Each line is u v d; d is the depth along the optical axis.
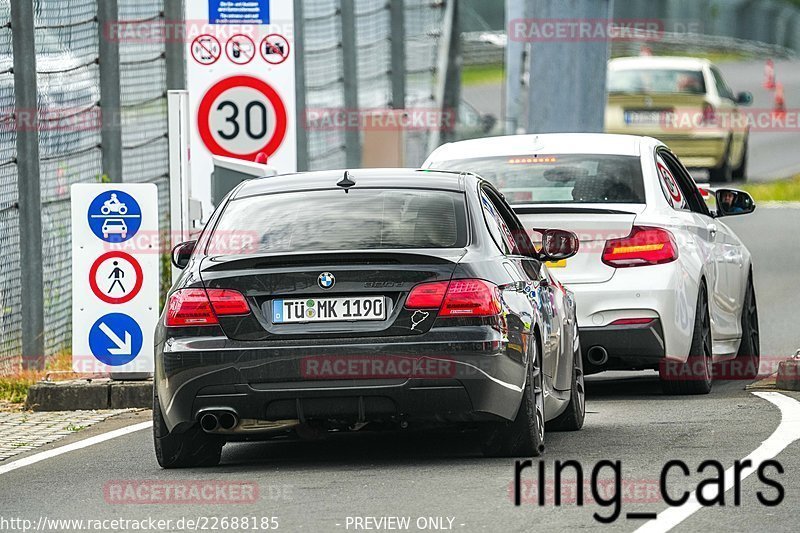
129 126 52.25
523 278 29.14
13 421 36.97
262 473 27.59
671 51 195.88
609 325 36.00
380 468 27.64
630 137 39.44
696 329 36.94
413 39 78.56
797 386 37.75
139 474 28.22
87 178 50.12
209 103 48.31
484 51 107.25
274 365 26.86
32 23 46.88
